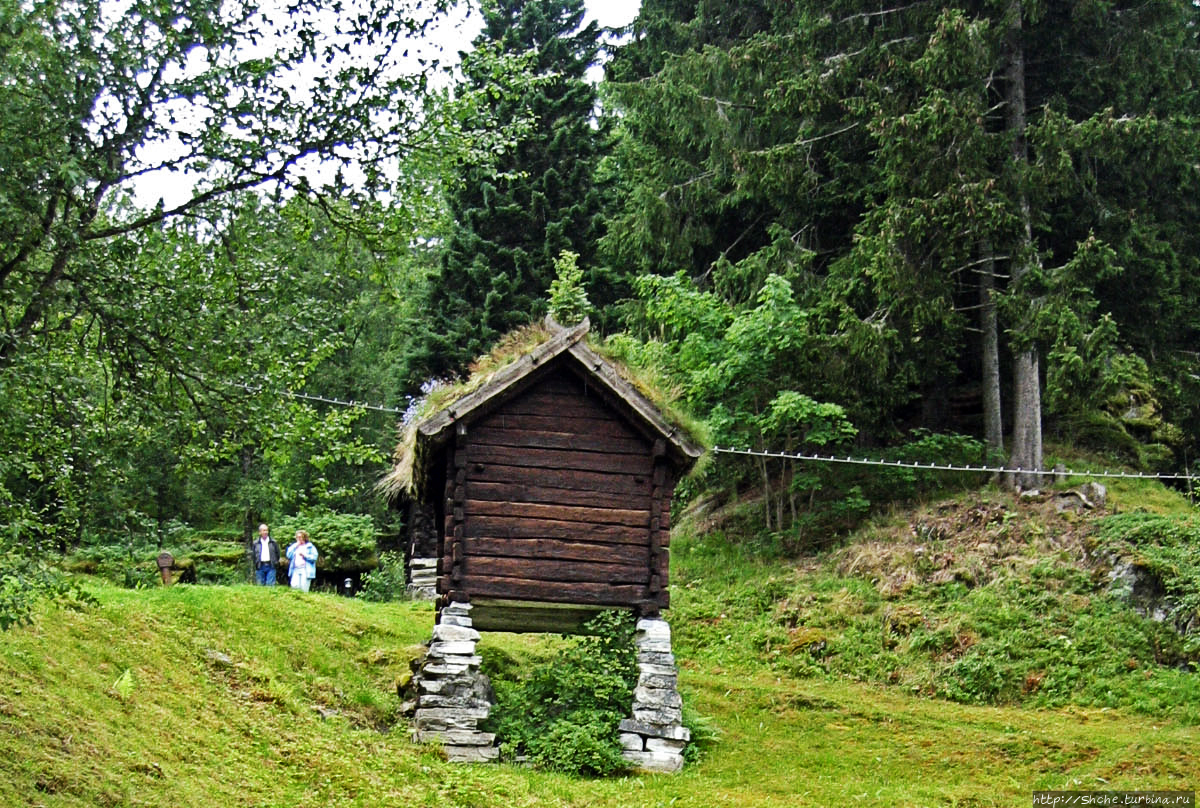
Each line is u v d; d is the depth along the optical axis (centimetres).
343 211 1189
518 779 1455
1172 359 3122
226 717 1494
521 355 1669
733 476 2986
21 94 971
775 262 2972
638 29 3828
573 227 3894
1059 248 2953
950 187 2630
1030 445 2733
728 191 3294
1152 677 2047
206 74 1039
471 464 1678
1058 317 2583
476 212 3834
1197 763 1623
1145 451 3008
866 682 2198
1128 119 2647
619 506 1691
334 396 4012
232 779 1308
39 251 1023
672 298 2870
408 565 3178
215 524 3672
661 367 2792
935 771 1659
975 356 3139
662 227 3222
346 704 1686
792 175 2922
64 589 996
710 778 1571
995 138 2702
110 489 1088
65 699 1345
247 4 1095
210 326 1086
